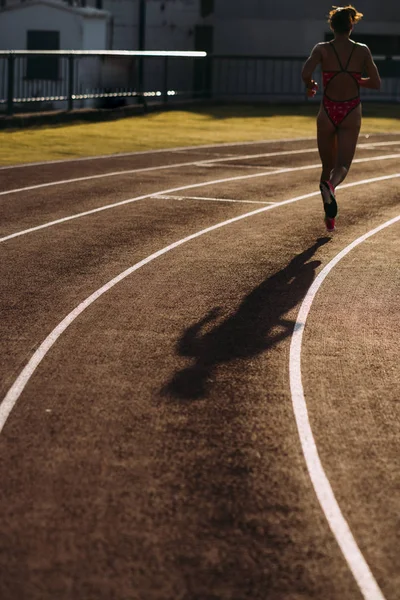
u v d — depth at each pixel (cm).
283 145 2238
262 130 2570
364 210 1393
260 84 3488
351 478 539
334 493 520
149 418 621
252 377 703
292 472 545
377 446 585
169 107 3053
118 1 3353
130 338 789
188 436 593
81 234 1190
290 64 3469
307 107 3316
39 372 703
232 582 427
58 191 1509
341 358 751
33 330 803
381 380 704
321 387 686
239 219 1308
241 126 2662
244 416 628
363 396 670
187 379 696
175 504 502
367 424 620
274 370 720
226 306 891
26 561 441
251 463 556
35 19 3041
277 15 3456
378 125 2719
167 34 3409
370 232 1235
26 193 1483
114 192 1509
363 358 752
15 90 2864
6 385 674
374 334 816
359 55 1111
